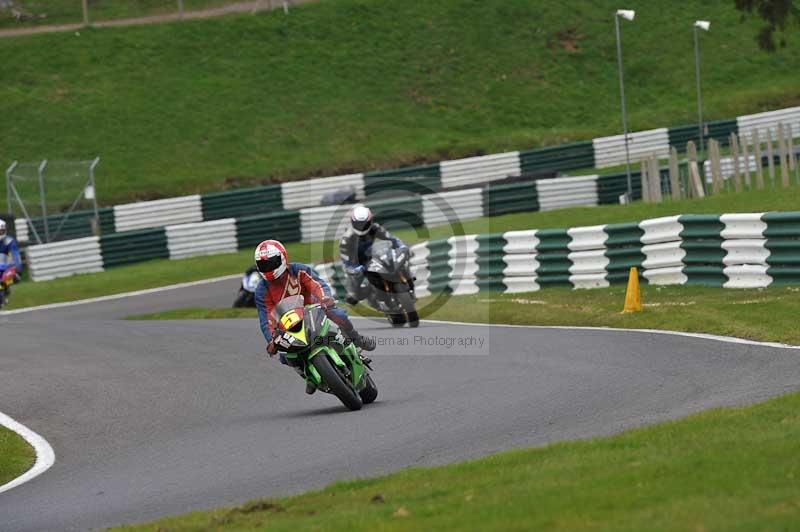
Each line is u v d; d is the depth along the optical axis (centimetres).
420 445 2984
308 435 3316
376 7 18625
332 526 2094
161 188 14262
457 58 17588
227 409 4047
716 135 13925
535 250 6712
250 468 2962
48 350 6003
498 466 2517
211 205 12481
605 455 2470
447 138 15738
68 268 10775
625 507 1966
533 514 1994
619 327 5072
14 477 3322
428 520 2058
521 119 16312
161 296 9056
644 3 19238
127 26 17825
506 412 3331
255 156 15150
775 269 5491
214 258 11006
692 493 2014
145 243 11119
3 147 14800
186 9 18675
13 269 7594
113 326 7081
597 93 17012
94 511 2675
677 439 2558
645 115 16262
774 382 3322
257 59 17225
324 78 16925
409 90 16862
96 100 15950
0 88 16012
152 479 2994
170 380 4778
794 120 14250
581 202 11600
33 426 4038
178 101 16112
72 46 17150
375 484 2498
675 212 8531
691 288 5878
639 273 6216
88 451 3559
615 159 13675
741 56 17962
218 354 5422
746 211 7694
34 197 12812
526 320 5684
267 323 3622
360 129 15875
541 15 18675
